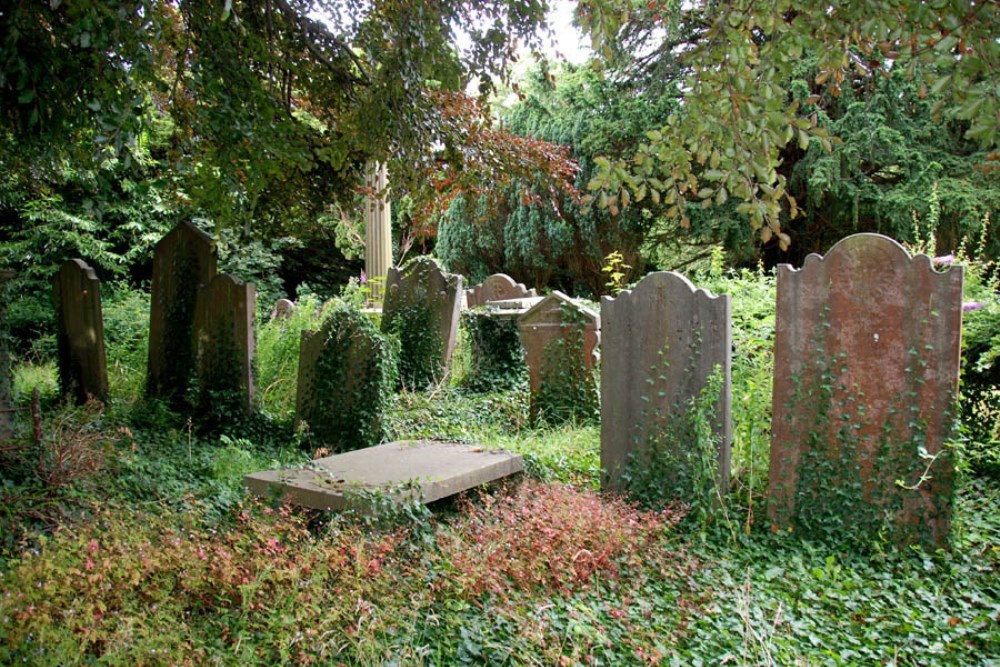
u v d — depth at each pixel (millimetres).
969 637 3154
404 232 19484
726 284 7613
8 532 3791
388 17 5281
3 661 2322
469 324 9148
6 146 4863
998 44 1567
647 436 4965
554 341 7199
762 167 2115
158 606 2781
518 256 17156
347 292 11867
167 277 7953
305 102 7035
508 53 5504
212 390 7285
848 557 4074
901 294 4090
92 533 3434
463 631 2969
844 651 3035
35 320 13141
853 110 11820
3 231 14438
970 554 3988
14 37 3336
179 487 4957
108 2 3244
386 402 6391
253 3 5477
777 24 2057
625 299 5031
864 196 12391
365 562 3291
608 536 3834
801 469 4398
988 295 6113
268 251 16688
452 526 4102
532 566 3438
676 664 2848
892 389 4133
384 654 2809
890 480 4137
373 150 5984
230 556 3166
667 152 2322
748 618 3061
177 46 4367
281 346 8875
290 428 6918
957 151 12367
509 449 5828
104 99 3400
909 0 1731
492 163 6637
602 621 3191
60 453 4773
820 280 4320
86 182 4379
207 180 4500
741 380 5227
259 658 2752
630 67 13672
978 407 5605
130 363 9992
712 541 4328
